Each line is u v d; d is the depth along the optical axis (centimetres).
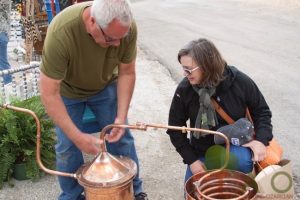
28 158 412
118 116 319
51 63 283
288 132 504
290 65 774
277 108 577
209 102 320
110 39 269
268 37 1017
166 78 746
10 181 414
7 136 405
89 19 275
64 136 325
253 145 319
